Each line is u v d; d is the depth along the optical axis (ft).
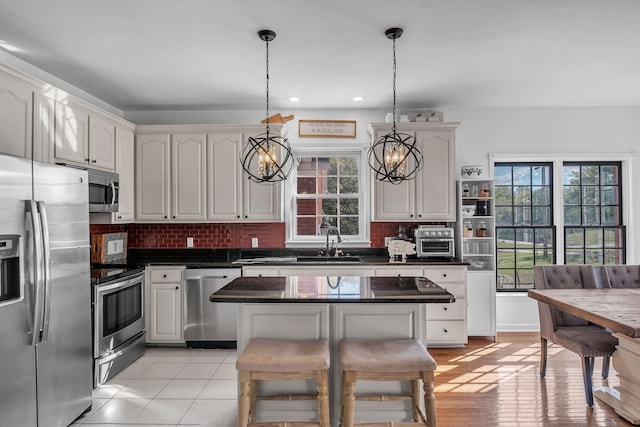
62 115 9.70
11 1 7.12
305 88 12.21
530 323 14.47
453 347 12.53
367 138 14.60
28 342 6.46
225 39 8.78
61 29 8.24
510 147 14.49
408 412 7.20
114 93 12.48
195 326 12.31
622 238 14.65
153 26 8.15
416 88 12.28
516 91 12.66
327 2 7.30
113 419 8.02
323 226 14.76
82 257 8.05
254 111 14.57
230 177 13.30
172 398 8.96
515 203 14.82
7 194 6.07
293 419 7.22
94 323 9.43
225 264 12.38
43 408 6.87
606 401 8.63
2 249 5.98
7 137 8.02
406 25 8.21
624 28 8.39
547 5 7.45
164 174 13.33
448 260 12.89
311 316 7.25
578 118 14.47
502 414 8.26
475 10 7.63
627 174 14.55
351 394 6.16
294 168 14.71
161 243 14.39
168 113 14.61
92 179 10.69
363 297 6.91
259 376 6.14
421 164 13.21
